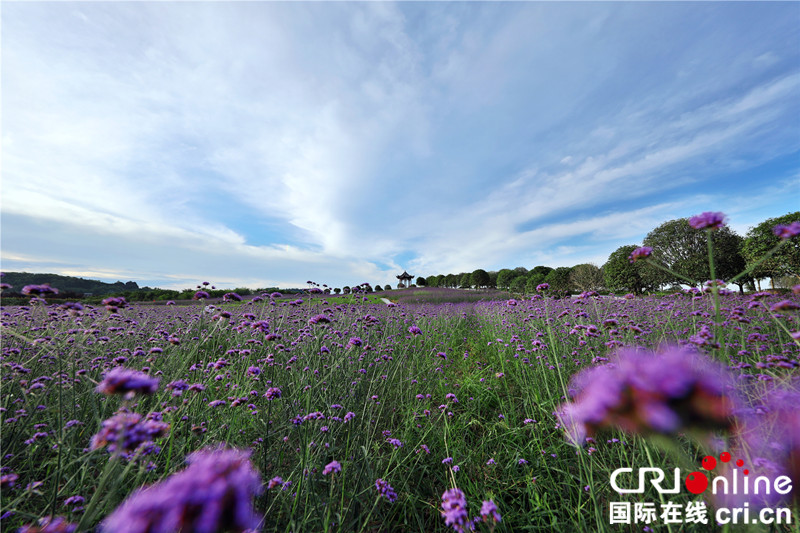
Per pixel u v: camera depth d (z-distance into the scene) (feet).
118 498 5.36
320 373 10.54
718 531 4.60
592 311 18.78
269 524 5.72
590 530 5.51
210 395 9.38
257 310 20.67
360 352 12.42
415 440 8.55
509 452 7.91
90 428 6.89
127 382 3.10
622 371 1.56
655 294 31.50
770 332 12.71
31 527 4.21
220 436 7.36
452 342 20.15
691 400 1.30
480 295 75.66
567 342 13.33
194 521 1.62
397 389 11.61
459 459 7.79
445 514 4.69
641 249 5.39
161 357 11.38
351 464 6.95
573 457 7.29
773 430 2.67
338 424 8.39
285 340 13.37
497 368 14.11
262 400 8.66
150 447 4.82
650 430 1.34
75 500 4.82
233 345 13.64
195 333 13.20
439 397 11.57
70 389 7.70
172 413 6.16
